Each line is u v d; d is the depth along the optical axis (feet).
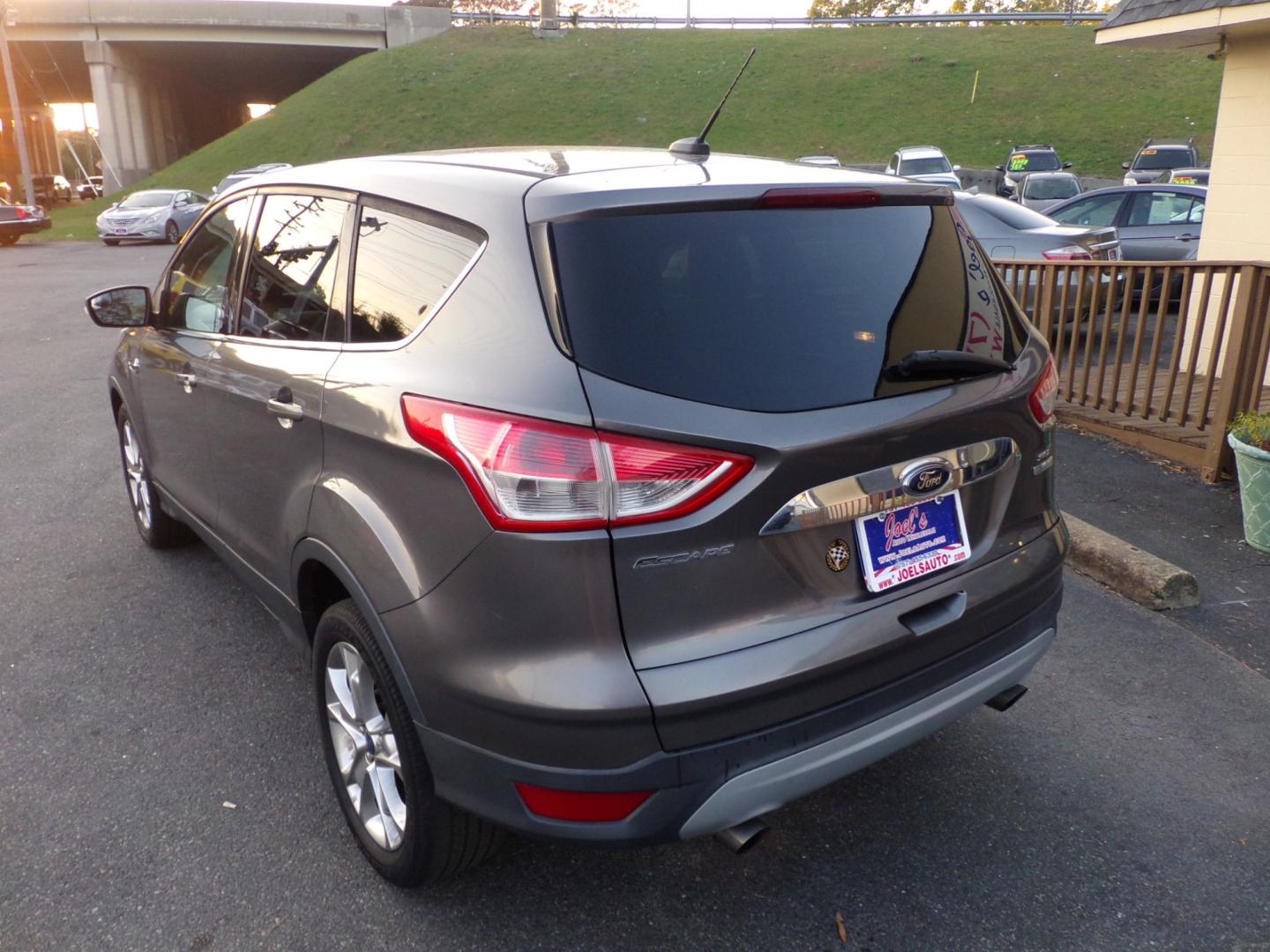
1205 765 10.98
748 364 7.33
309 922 8.73
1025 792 10.56
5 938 8.52
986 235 35.27
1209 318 27.96
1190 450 20.61
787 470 7.17
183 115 237.25
